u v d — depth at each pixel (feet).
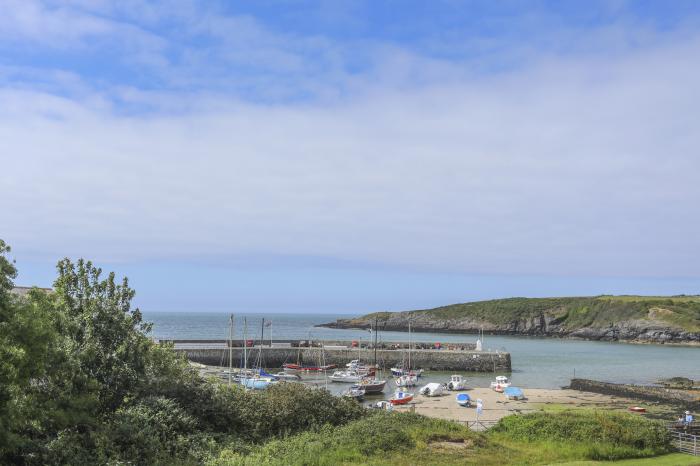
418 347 364.99
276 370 296.30
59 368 55.42
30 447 52.75
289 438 74.13
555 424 86.84
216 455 63.98
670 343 559.79
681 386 264.11
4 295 48.29
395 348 360.07
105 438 57.41
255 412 77.66
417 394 226.58
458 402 196.95
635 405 201.26
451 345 370.73
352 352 327.67
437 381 277.03
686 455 81.61
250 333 608.19
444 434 78.84
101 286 69.97
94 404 59.98
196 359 292.61
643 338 582.35
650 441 82.79
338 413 84.79
